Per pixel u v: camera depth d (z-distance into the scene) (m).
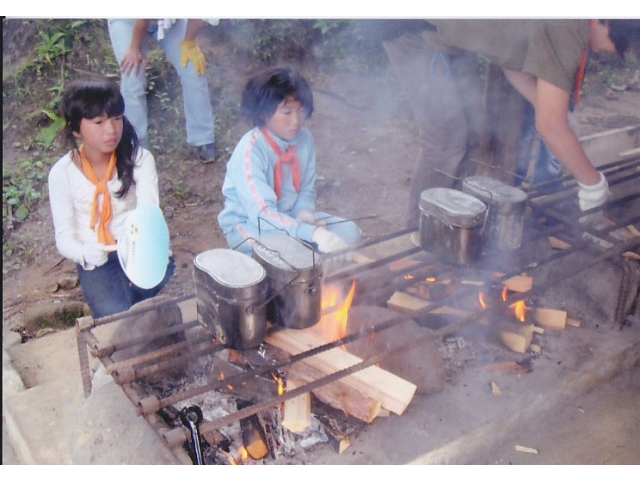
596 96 6.77
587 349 2.47
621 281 2.51
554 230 2.63
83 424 1.96
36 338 3.09
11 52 5.35
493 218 2.37
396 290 2.46
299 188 2.87
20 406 2.34
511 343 2.41
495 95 3.22
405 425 2.06
